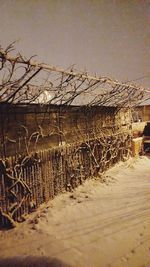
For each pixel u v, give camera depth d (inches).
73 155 338.3
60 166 313.4
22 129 253.3
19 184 245.8
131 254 185.8
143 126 618.8
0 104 223.5
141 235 214.4
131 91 422.9
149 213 260.4
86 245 199.6
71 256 184.2
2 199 227.0
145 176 413.7
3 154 230.1
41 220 245.8
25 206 253.9
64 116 325.1
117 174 424.2
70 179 333.1
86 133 375.6
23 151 254.5
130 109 552.4
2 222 229.6
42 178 280.5
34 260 179.6
